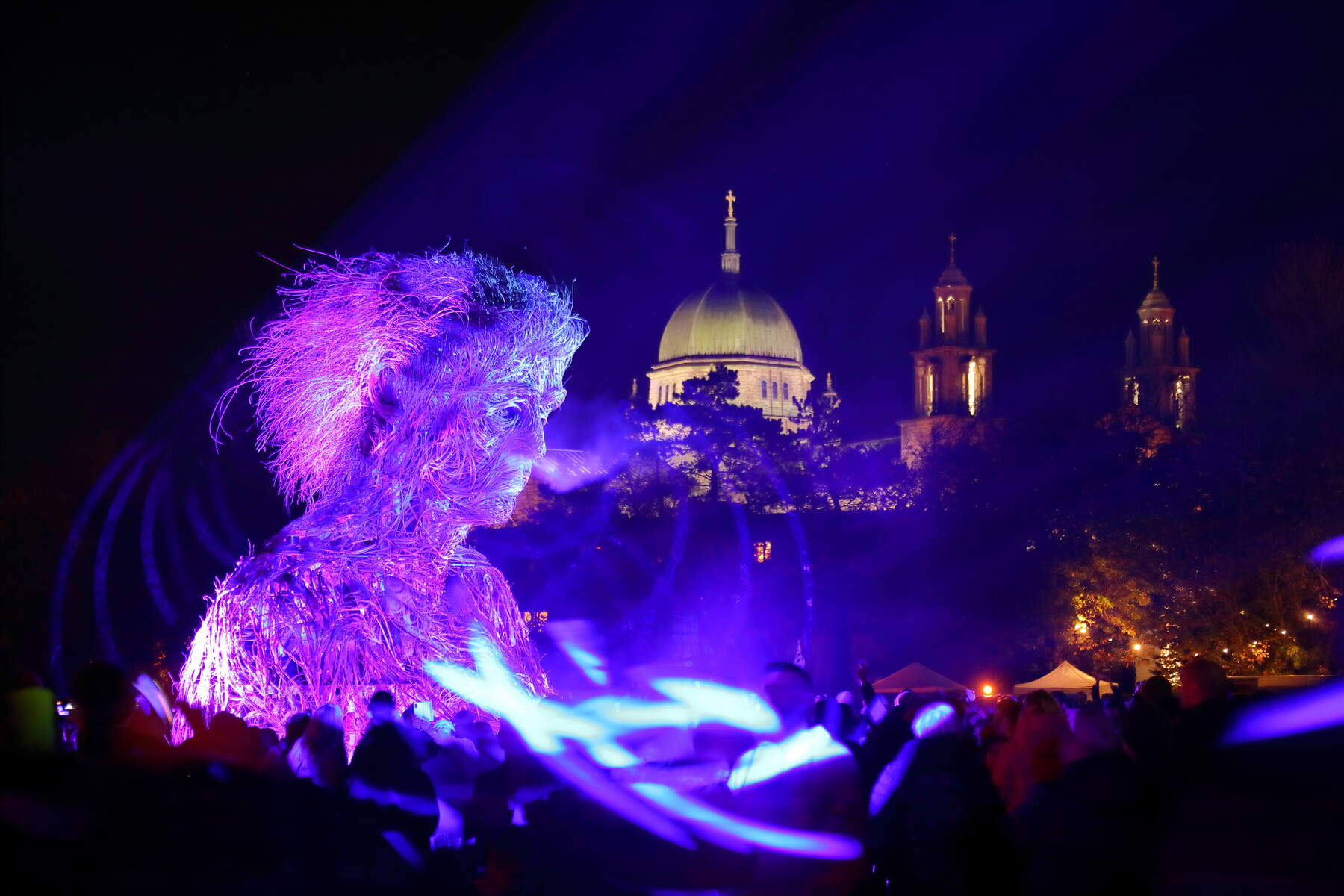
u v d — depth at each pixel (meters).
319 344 11.88
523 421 12.22
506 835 8.16
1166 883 8.87
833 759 6.78
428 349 11.75
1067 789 7.29
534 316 12.19
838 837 6.64
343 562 11.35
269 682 11.23
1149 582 51.47
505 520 12.28
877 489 72.00
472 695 11.41
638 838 6.86
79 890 6.82
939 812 7.89
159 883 7.00
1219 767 10.01
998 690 56.88
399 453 11.71
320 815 7.96
